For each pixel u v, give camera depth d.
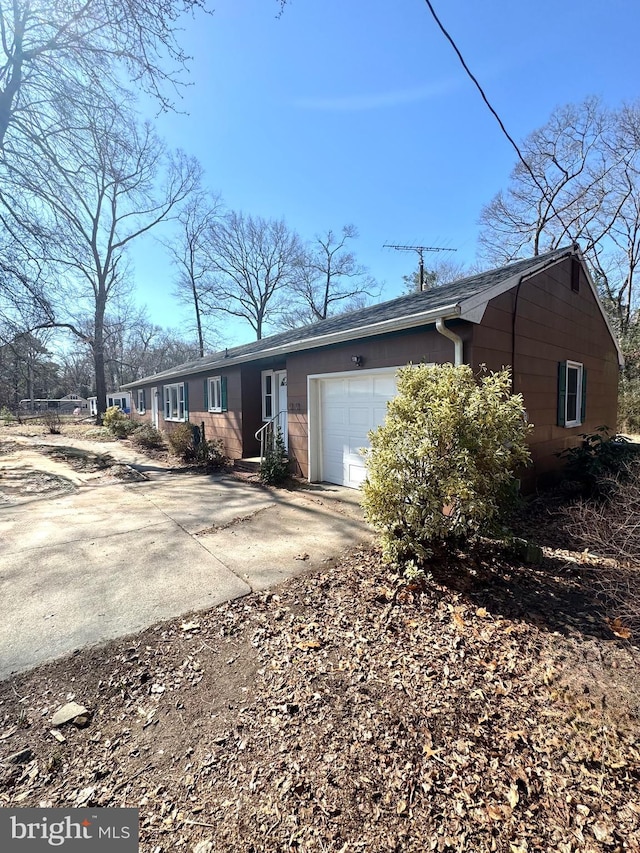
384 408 6.44
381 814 1.59
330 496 6.79
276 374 9.99
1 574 3.77
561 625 2.88
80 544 4.55
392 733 1.97
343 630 2.86
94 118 8.91
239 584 3.56
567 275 7.72
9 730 2.03
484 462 3.48
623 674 2.38
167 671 2.46
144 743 1.95
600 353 9.62
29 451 12.53
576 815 1.57
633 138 18.03
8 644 2.70
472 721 2.04
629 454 6.02
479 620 2.95
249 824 1.56
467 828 1.53
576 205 19.22
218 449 10.30
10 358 12.36
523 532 4.82
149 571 3.83
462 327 5.09
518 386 6.07
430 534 3.42
